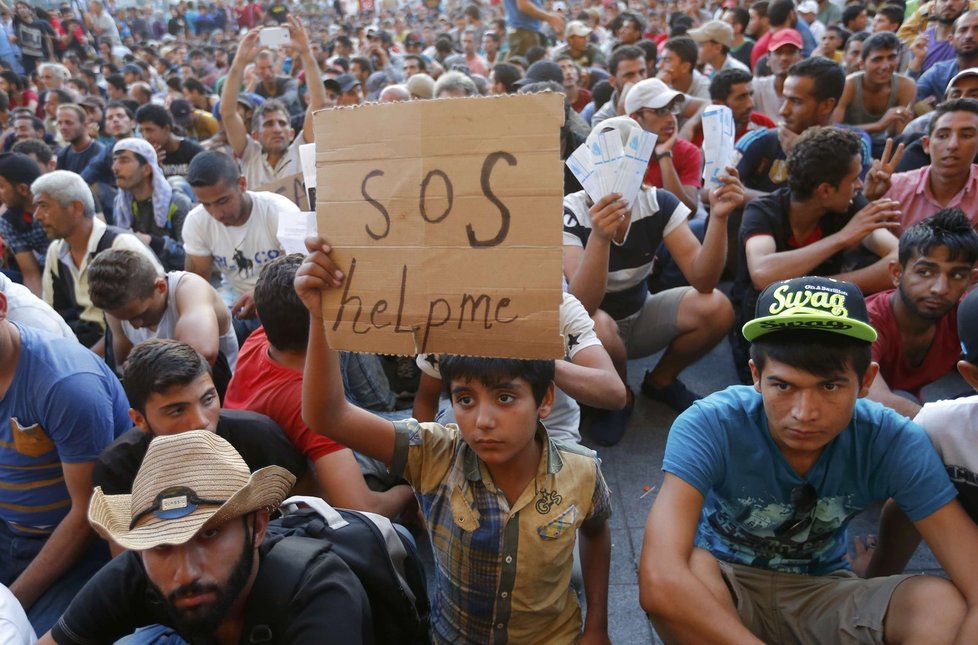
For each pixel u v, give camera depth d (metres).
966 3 6.41
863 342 1.60
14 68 13.62
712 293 3.33
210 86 14.79
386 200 1.39
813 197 3.21
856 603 1.76
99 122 8.41
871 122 5.42
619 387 2.47
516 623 1.82
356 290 1.44
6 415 2.35
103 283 2.95
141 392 2.13
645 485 3.09
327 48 15.17
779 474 1.79
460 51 13.41
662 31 12.52
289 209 4.09
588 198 3.27
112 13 23.78
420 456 1.83
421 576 1.98
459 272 1.35
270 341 2.43
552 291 1.30
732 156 3.04
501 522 1.74
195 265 4.23
